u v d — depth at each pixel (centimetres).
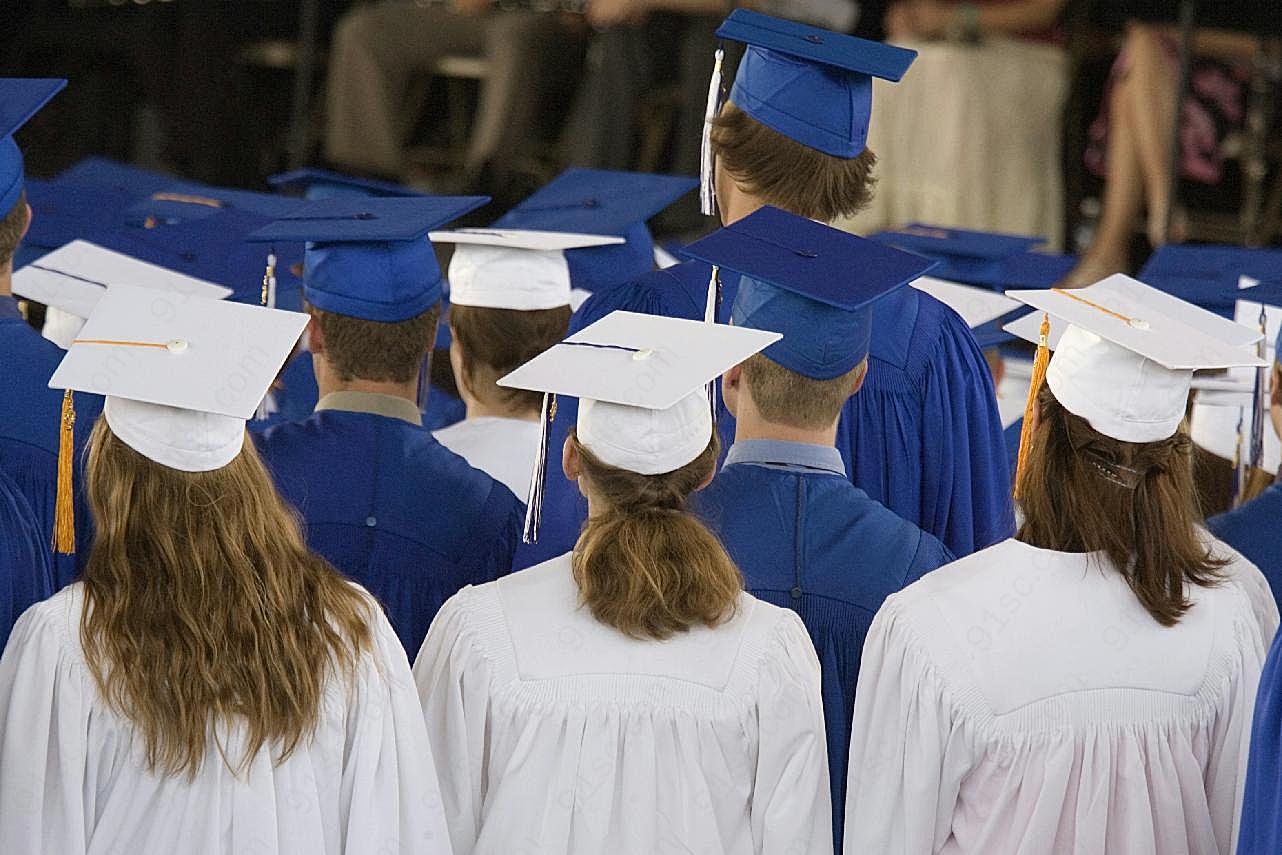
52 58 3195
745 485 1008
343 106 2995
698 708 900
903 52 1171
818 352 1004
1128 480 930
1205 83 2727
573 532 1140
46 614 852
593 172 1727
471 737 912
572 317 1306
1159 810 916
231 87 3055
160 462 862
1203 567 938
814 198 1168
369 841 873
